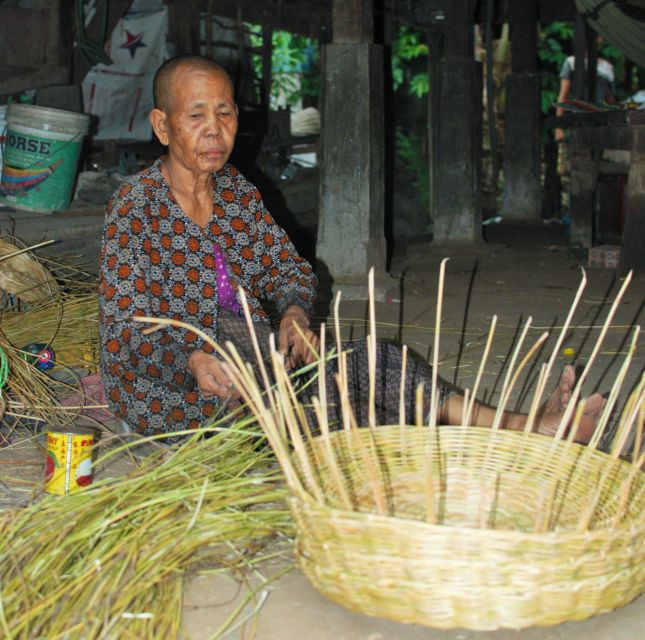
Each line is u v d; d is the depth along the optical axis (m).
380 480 2.07
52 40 6.48
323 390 1.94
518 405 3.28
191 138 2.34
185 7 8.41
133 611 1.75
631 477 1.79
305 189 9.52
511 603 1.59
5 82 6.30
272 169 9.74
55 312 4.07
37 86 6.47
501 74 12.77
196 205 2.50
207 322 2.50
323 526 1.67
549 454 2.09
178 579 1.88
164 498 2.02
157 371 2.35
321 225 5.83
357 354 2.46
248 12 9.60
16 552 1.89
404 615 1.64
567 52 13.31
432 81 9.94
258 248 2.62
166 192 2.45
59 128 5.68
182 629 1.75
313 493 1.84
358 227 5.77
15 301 4.33
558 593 1.60
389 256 7.98
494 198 11.48
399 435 2.14
